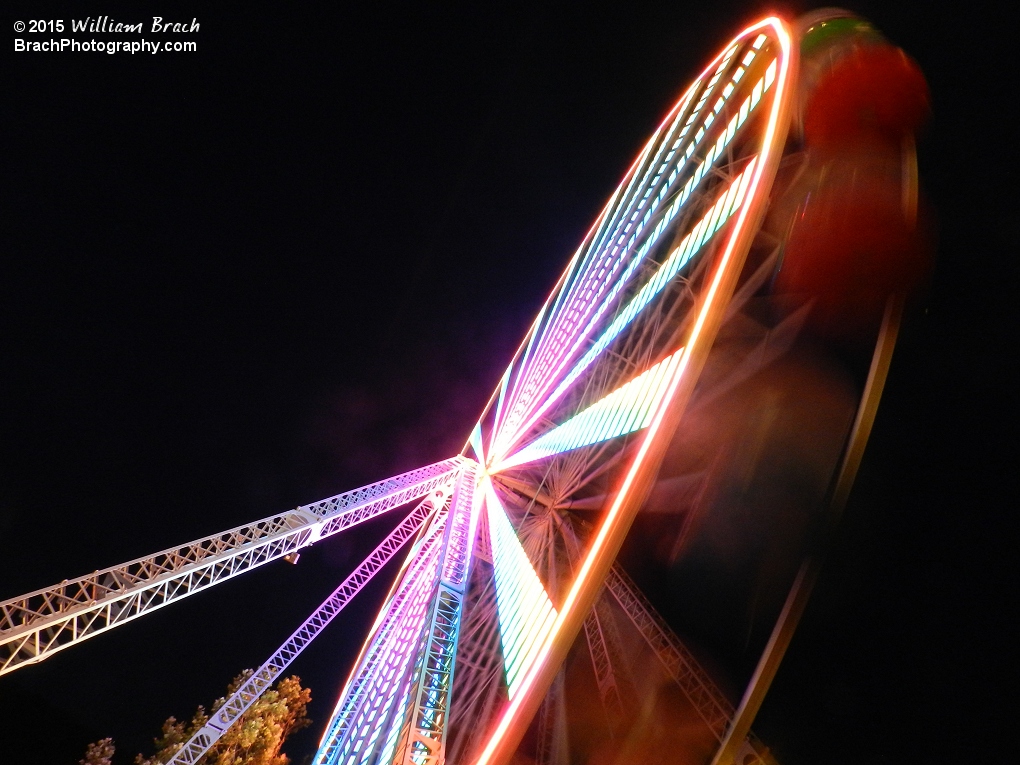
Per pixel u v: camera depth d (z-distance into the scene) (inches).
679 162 808.3
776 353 646.5
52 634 533.6
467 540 836.6
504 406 1226.6
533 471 1008.9
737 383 631.2
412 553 1125.7
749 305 649.0
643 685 783.7
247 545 764.6
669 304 675.4
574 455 842.2
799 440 607.5
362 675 976.9
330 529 903.1
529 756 722.2
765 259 610.9
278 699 1258.6
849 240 599.8
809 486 584.7
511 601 681.0
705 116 781.9
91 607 564.1
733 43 770.2
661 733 738.2
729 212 603.8
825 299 624.1
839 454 568.7
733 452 650.8
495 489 1043.3
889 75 617.3
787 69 604.4
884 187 605.9
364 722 714.8
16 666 500.1
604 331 839.7
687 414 636.7
